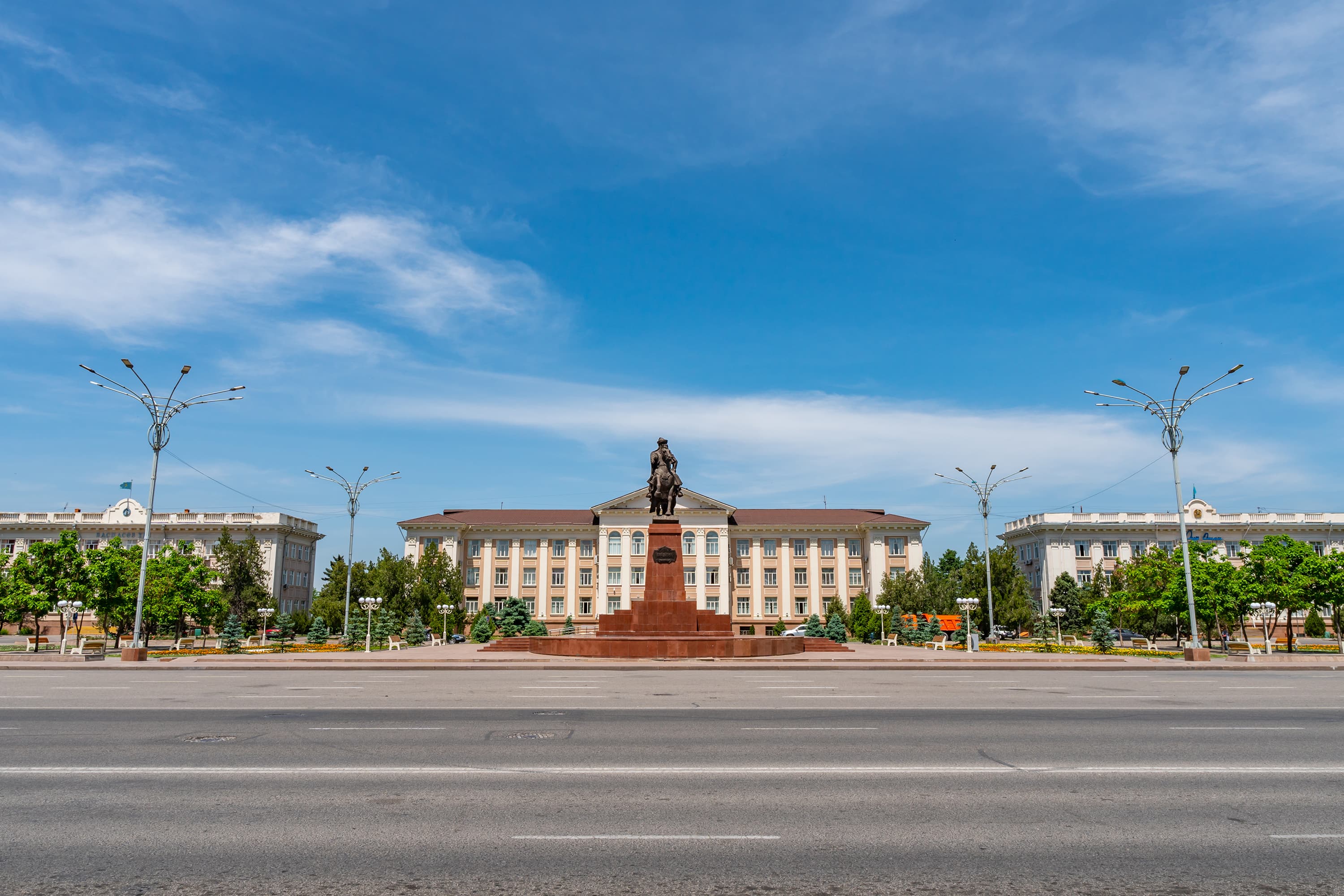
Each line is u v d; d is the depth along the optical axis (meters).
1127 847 7.36
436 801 8.78
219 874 6.61
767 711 16.08
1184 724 14.43
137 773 10.11
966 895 6.25
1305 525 85.69
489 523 85.19
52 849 7.21
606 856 7.06
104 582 47.06
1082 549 87.25
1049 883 6.48
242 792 9.17
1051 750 11.77
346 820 8.06
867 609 76.81
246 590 71.62
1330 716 15.59
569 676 25.47
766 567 85.25
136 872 6.64
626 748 11.82
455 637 67.12
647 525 81.25
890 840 7.52
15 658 32.62
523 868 6.75
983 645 51.75
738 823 8.02
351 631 51.38
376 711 15.92
